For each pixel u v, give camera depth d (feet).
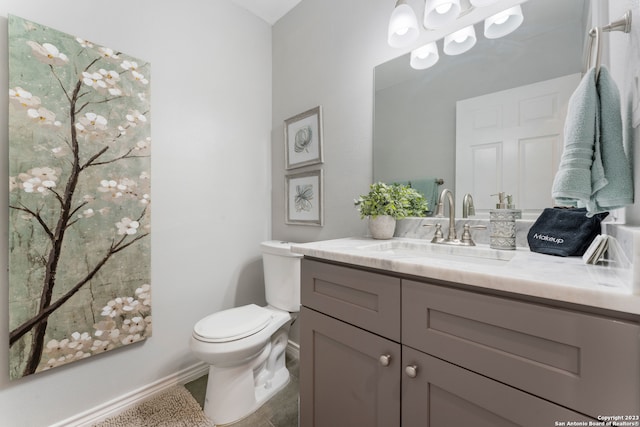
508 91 3.44
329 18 5.51
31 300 3.68
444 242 3.68
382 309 2.60
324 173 5.61
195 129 5.49
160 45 4.99
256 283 6.51
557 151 3.11
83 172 4.09
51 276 3.83
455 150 3.87
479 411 2.01
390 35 3.96
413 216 4.31
